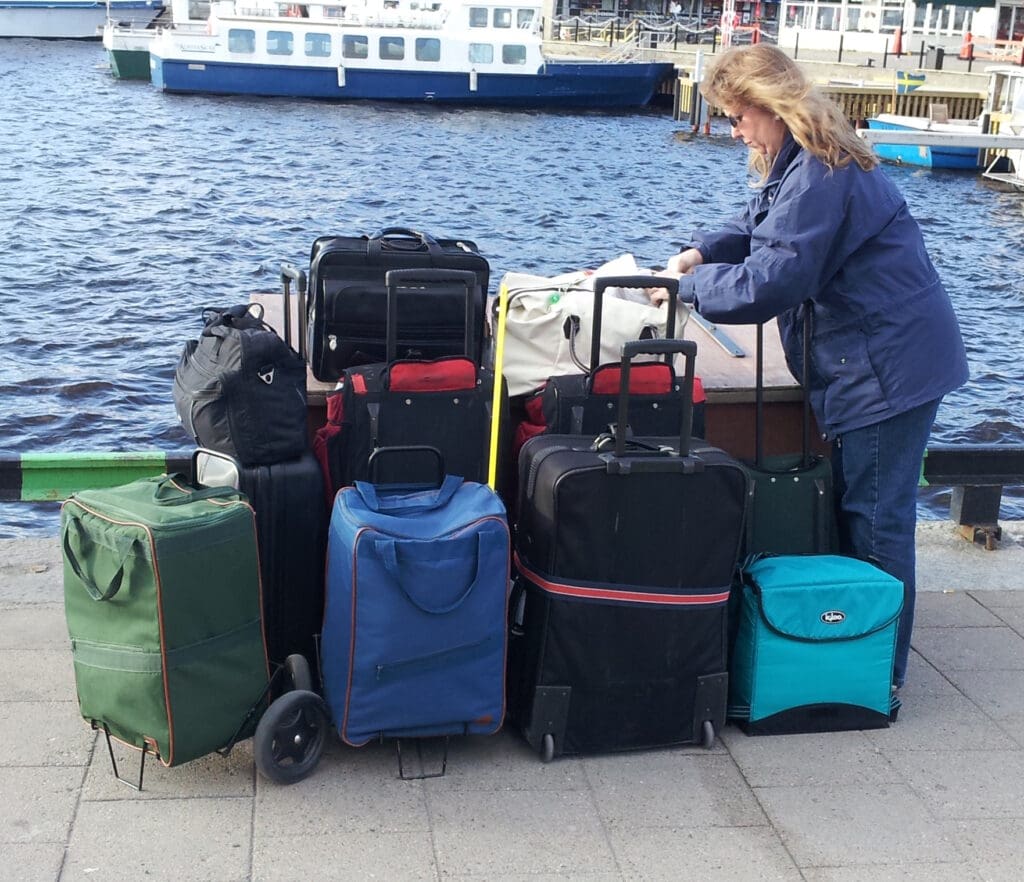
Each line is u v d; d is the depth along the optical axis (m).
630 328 3.93
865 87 34.44
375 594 3.24
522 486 3.55
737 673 3.71
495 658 3.42
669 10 57.66
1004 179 29.25
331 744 3.54
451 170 28.12
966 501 5.18
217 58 37.62
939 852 3.19
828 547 4.01
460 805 3.30
